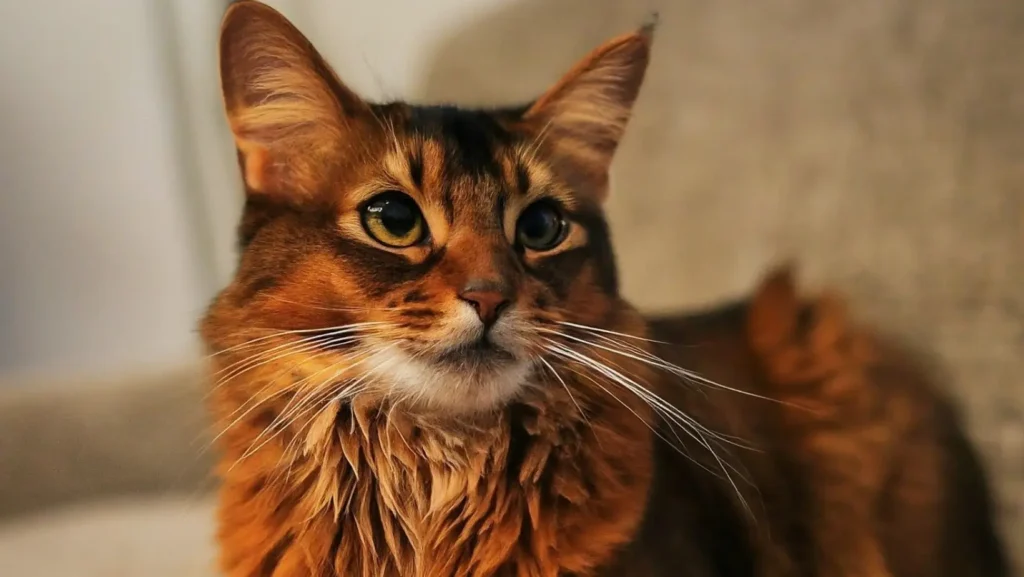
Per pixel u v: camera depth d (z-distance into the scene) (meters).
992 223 0.54
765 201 0.59
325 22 0.62
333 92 0.44
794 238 0.58
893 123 0.56
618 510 0.44
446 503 0.44
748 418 0.52
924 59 0.55
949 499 0.53
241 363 0.44
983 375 0.54
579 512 0.44
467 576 0.44
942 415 0.54
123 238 0.68
